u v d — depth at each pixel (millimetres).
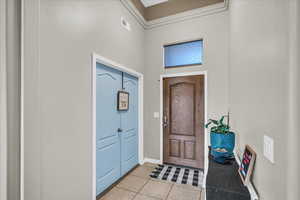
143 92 3107
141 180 2393
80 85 1614
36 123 1183
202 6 2703
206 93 2678
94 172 1784
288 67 565
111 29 2139
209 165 1391
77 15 1583
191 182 2324
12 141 1022
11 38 1026
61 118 1403
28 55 1130
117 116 2377
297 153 512
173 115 2963
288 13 570
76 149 1562
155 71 3111
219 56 2607
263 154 841
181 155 2896
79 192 1587
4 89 985
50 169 1298
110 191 2100
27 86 1124
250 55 1105
